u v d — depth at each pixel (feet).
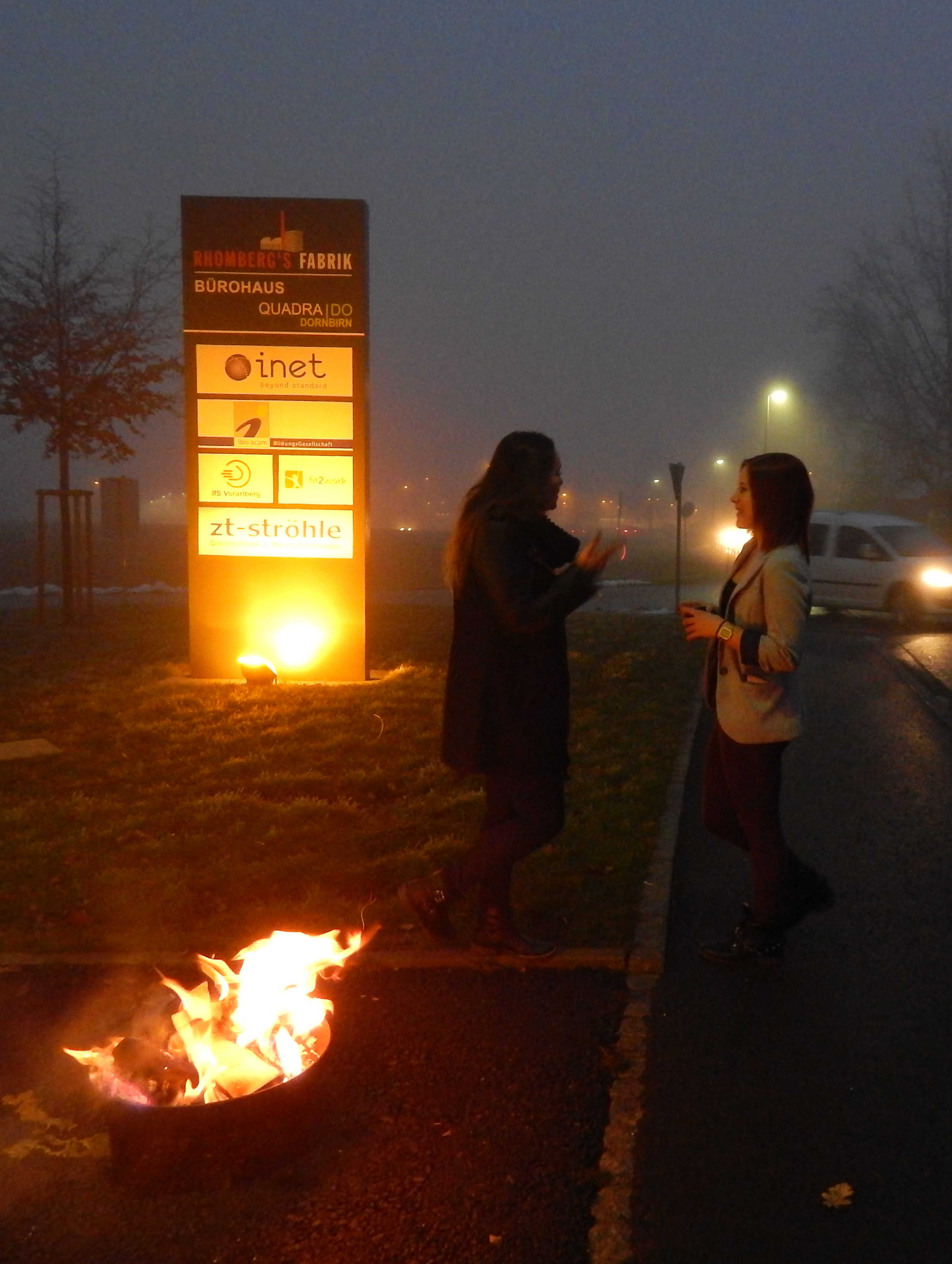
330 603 40.98
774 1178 10.84
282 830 21.72
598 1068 12.91
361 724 31.81
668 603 88.02
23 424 60.80
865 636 60.90
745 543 15.08
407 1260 9.70
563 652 14.70
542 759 14.49
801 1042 13.57
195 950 16.15
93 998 14.83
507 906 15.52
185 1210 10.40
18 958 15.90
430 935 15.43
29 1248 9.92
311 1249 9.84
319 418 40.93
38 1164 11.17
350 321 40.68
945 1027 13.97
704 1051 13.34
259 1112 10.85
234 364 40.93
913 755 30.25
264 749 28.81
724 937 17.04
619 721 33.71
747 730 14.65
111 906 17.72
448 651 48.34
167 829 22.08
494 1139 11.46
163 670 43.19
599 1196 10.55
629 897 17.90
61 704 35.55
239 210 40.73
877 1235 10.01
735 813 15.61
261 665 39.45
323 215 40.70
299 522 41.09
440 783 25.12
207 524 41.27
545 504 14.42
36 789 25.30
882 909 18.21
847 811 24.52
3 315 59.11
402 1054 13.23
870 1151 11.29
